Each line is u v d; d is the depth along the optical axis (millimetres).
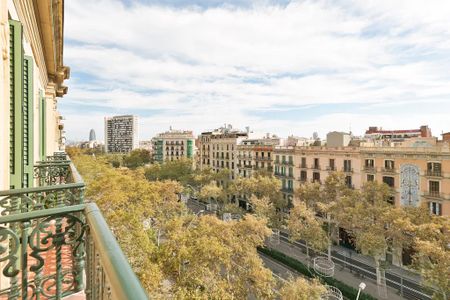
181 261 16766
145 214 24078
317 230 24922
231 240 18812
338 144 37875
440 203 25203
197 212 46625
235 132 67125
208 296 15242
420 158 26672
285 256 27938
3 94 3959
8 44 4129
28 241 2180
